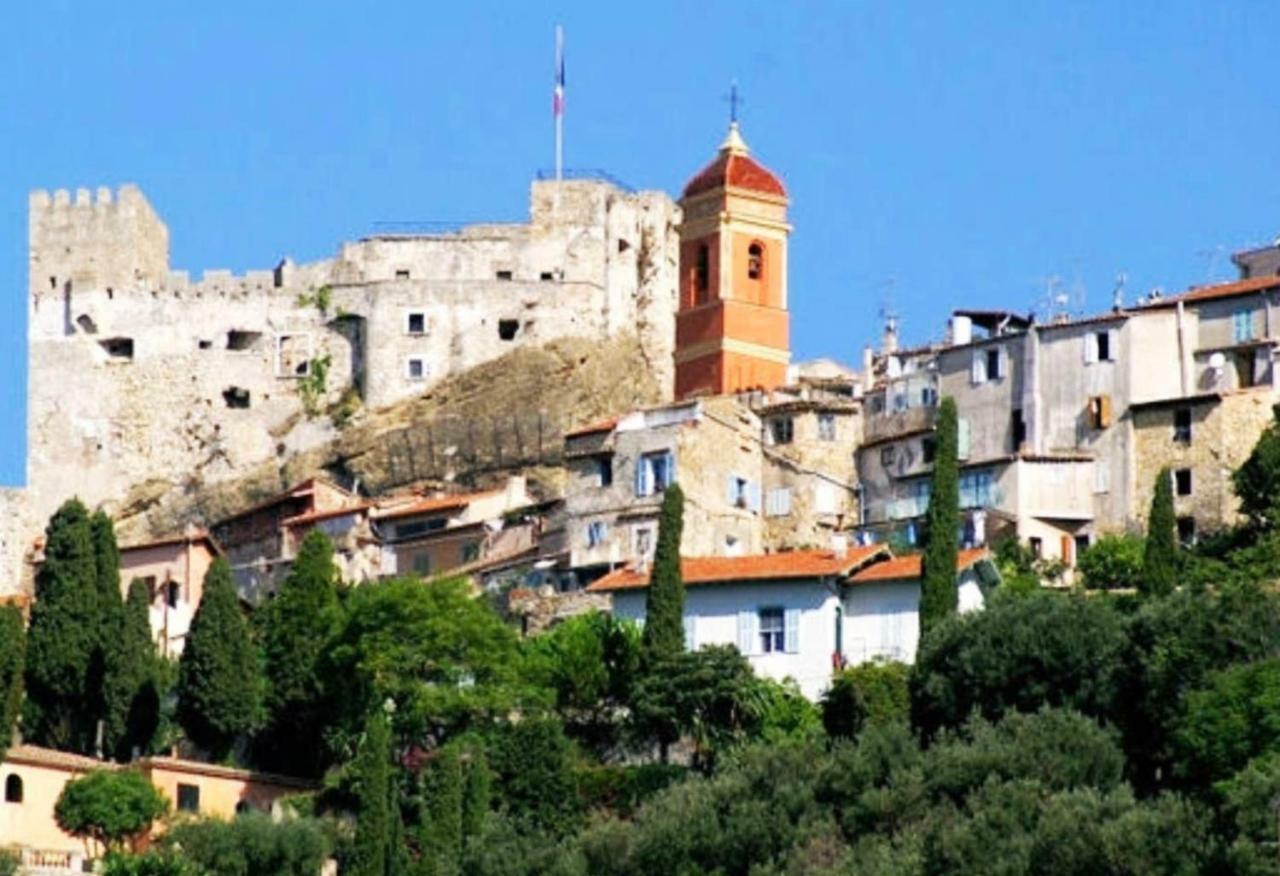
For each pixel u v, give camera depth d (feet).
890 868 534.37
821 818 569.23
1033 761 561.84
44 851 608.19
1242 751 547.90
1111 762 564.30
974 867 525.75
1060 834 521.65
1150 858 512.63
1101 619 603.67
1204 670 579.89
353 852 597.93
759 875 551.59
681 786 599.98
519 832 605.31
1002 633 609.01
